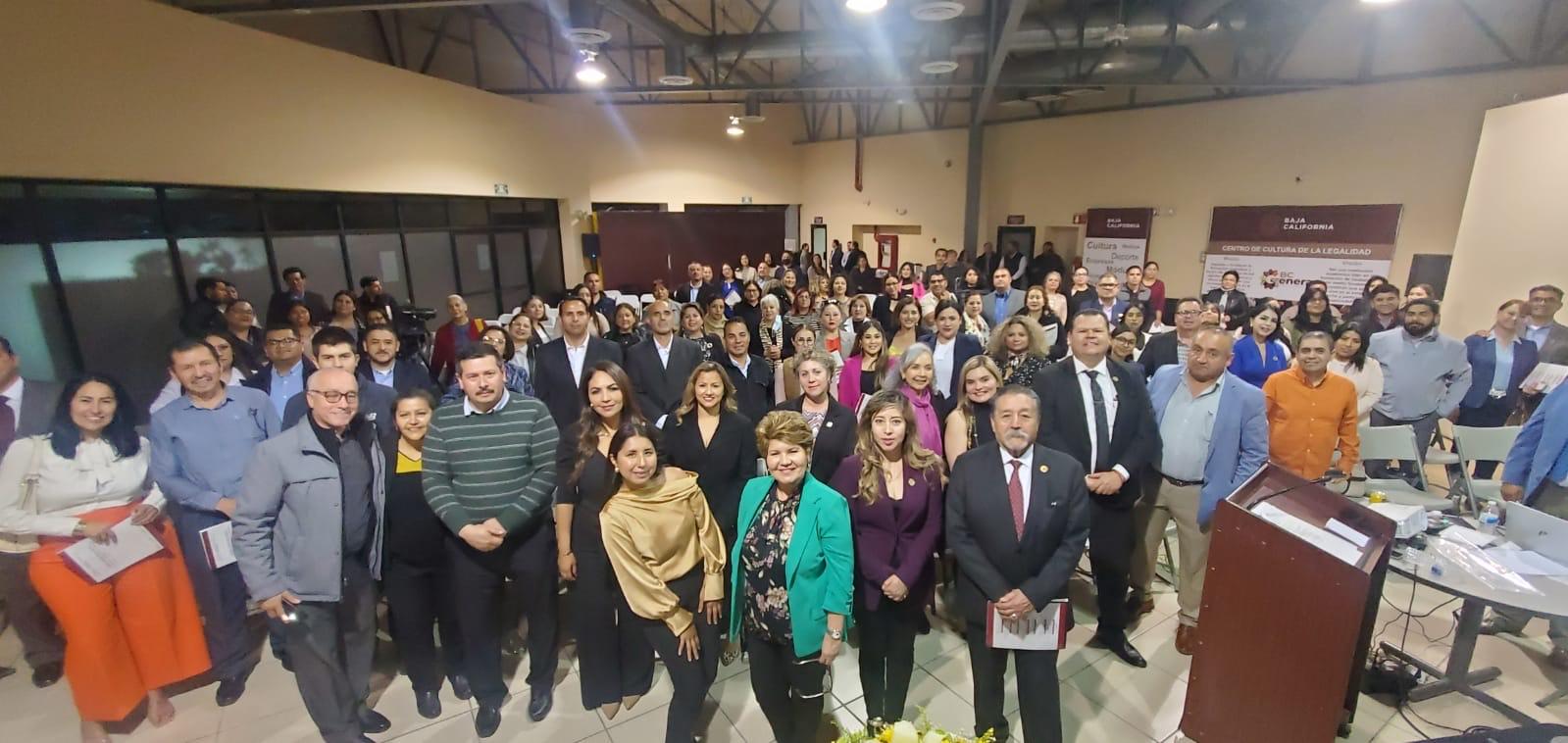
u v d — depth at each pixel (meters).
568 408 3.75
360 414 2.49
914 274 10.08
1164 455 2.97
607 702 2.68
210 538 2.64
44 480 2.43
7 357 2.98
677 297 9.35
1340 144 7.84
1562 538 2.38
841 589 2.12
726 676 2.96
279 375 3.52
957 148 12.57
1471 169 6.89
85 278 4.40
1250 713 2.18
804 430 2.10
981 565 2.21
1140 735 2.53
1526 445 3.01
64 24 3.99
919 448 2.37
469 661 2.57
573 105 11.38
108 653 2.51
